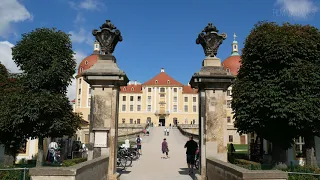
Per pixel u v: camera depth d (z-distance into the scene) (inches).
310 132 835.4
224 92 557.6
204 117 553.3
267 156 924.6
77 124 1010.7
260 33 846.5
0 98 821.9
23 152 1139.3
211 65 561.3
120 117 4128.9
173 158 1074.7
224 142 545.0
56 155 1042.1
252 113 813.9
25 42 818.2
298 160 964.6
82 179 324.5
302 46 808.3
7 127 792.3
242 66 920.9
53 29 850.8
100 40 561.9
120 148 954.1
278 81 789.2
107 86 540.7
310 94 777.6
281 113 759.7
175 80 4261.8
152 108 4128.9
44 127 807.7
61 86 852.0
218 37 575.5
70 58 852.0
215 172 446.0
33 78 801.6
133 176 637.3
